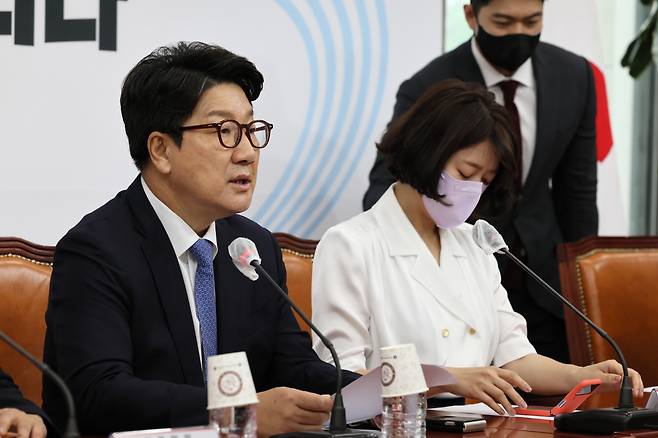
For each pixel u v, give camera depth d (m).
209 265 6.57
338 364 5.67
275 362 6.90
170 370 6.29
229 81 6.34
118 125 10.17
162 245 6.41
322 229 11.12
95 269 6.18
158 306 6.31
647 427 6.24
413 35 11.57
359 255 7.72
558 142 10.49
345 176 11.24
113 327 6.08
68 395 4.49
